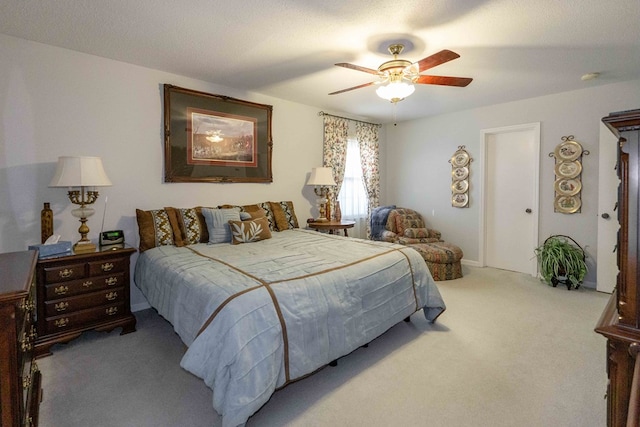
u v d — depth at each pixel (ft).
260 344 5.22
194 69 10.48
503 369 6.96
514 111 14.30
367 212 18.04
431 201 17.51
